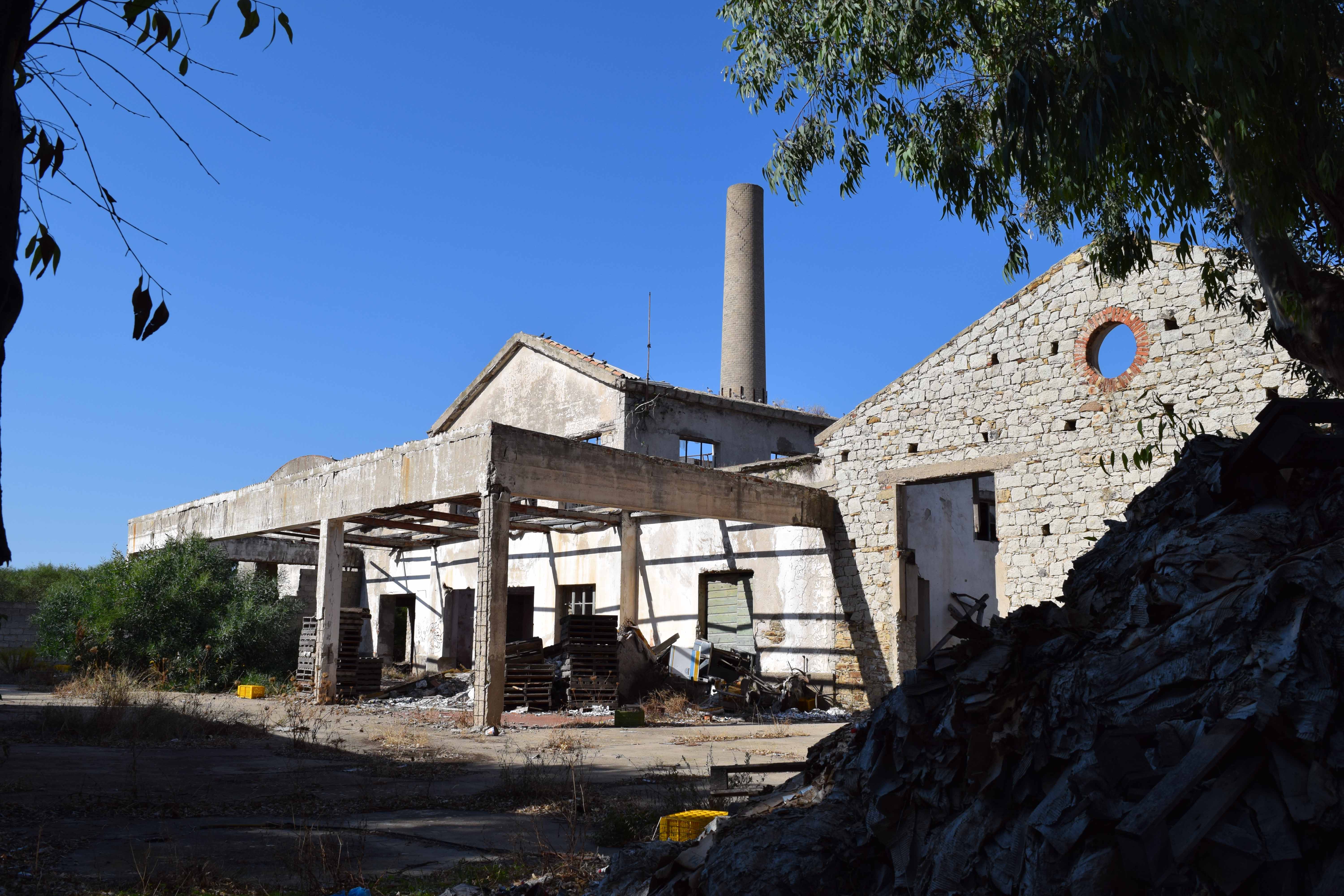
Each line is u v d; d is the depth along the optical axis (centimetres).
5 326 242
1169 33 569
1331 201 686
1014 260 977
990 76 902
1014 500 1633
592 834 652
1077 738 321
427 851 602
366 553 2812
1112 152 689
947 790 354
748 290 3619
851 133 987
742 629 2003
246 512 2152
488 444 1491
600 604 2208
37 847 538
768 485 1814
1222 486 407
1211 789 268
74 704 1564
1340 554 311
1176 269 1502
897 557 1781
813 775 502
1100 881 267
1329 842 255
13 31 253
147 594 2116
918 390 1800
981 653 395
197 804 755
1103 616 405
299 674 2031
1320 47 612
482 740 1293
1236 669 299
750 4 985
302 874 515
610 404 2238
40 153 321
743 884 367
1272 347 1388
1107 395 1550
